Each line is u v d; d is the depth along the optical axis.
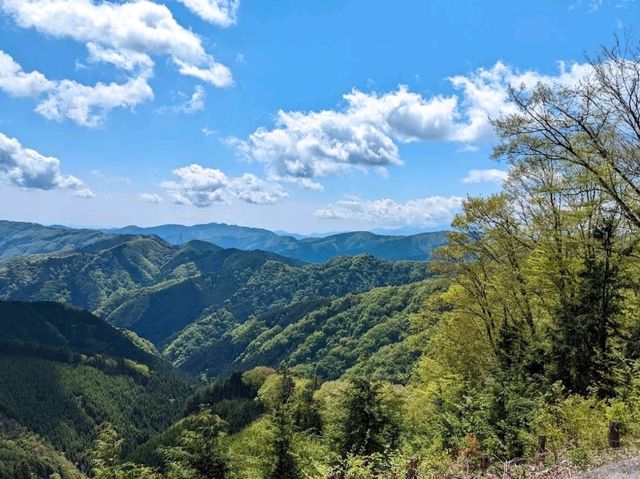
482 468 10.42
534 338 22.08
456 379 22.64
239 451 16.89
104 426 17.94
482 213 29.72
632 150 20.03
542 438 10.80
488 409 14.27
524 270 25.55
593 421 12.16
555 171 25.30
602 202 22.56
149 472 16.95
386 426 16.77
